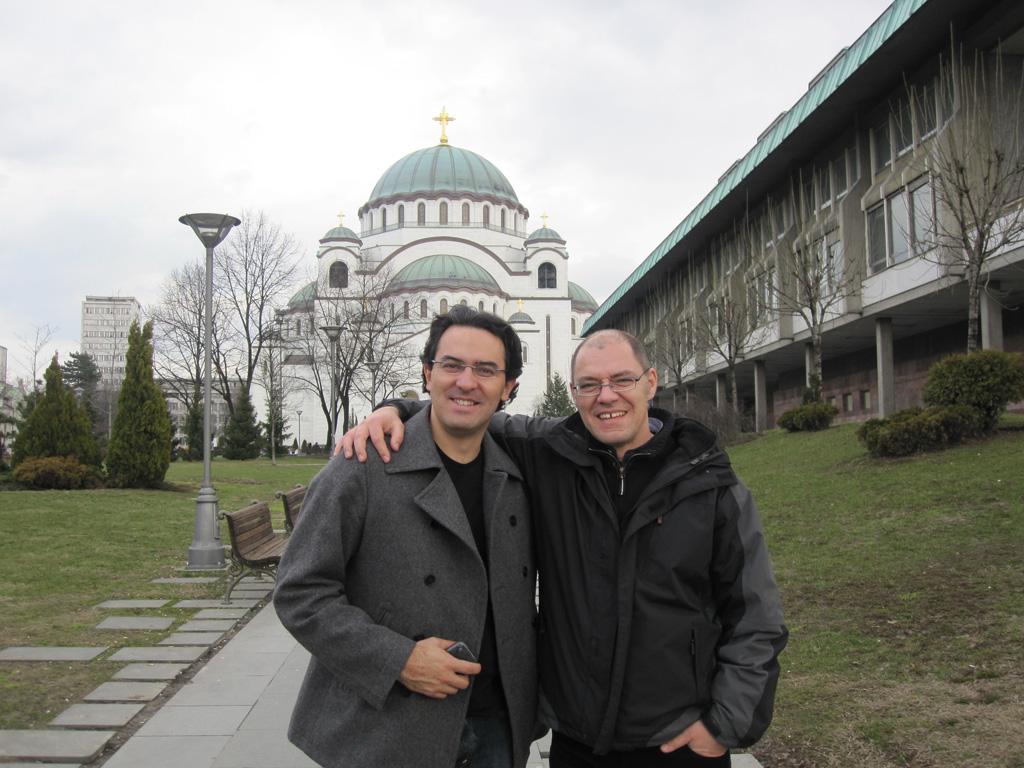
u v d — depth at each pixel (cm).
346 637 225
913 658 548
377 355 5072
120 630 720
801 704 495
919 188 1858
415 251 7244
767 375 3541
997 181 1384
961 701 470
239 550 845
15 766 427
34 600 828
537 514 264
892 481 1172
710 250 3494
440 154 7688
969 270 1420
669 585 245
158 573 1007
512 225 7850
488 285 6981
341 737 232
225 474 2861
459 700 234
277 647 671
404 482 242
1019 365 1333
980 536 811
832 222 2369
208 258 1208
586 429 268
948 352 2180
